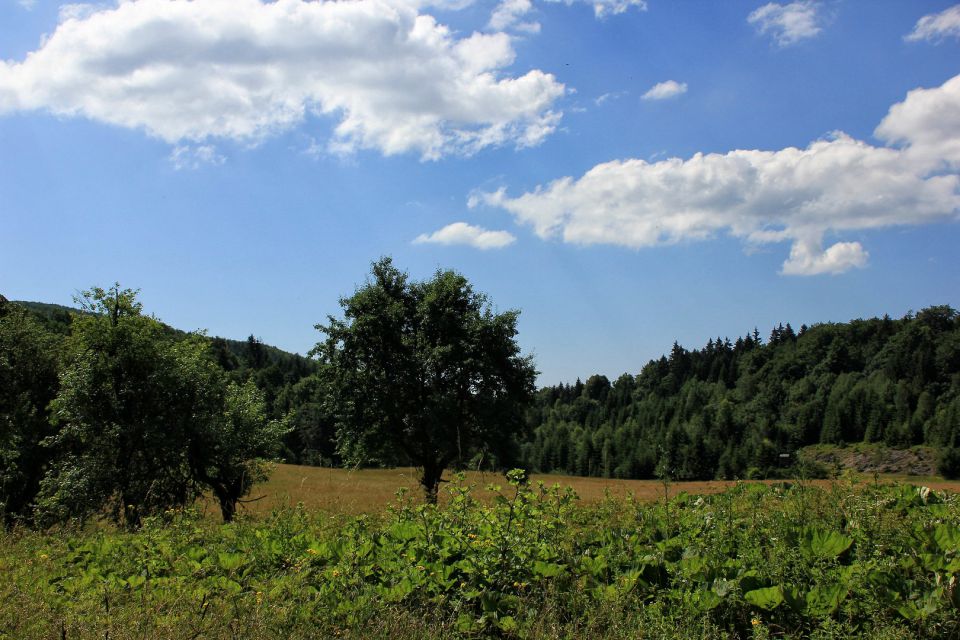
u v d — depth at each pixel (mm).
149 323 26000
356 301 30469
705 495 8281
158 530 8438
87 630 4672
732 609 4797
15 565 7285
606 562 5621
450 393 28438
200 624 4551
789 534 5727
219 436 25016
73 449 26812
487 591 5129
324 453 75625
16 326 31031
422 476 29203
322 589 5227
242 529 8438
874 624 4387
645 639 4484
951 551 5016
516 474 6180
